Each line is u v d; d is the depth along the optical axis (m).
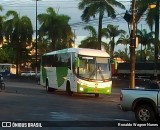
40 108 20.84
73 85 30.52
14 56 73.00
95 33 68.38
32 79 63.31
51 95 31.94
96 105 23.48
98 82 30.03
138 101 15.33
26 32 69.81
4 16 70.88
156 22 45.34
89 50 30.45
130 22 27.48
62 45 63.91
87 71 29.94
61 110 19.94
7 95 30.92
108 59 30.64
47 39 64.88
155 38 45.94
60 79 33.44
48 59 37.03
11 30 69.56
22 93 33.66
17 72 74.06
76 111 19.55
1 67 81.19
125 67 60.75
